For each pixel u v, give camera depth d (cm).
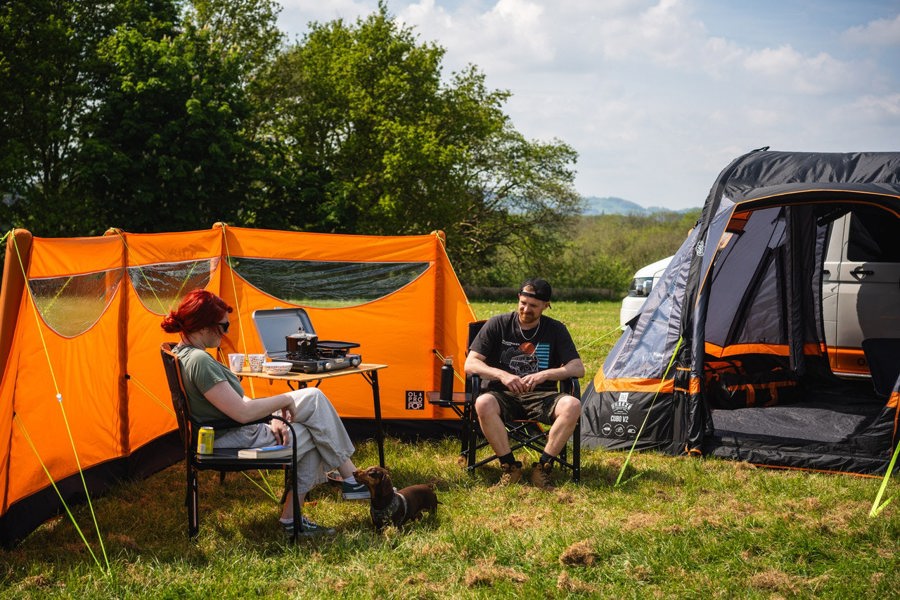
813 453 564
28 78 2284
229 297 627
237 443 421
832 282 800
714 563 378
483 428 520
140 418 550
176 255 588
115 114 2370
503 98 3522
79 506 472
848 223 797
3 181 2277
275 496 502
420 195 3091
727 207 619
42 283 416
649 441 606
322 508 476
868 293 784
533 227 3875
